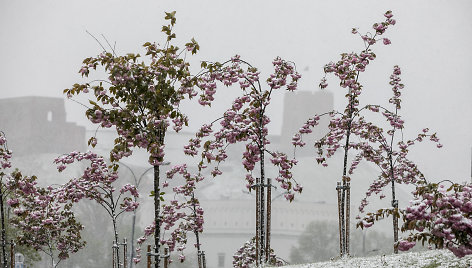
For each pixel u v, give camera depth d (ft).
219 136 93.20
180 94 78.64
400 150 115.44
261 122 97.09
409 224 52.60
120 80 73.41
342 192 104.73
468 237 52.80
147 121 77.20
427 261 73.00
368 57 102.37
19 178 104.88
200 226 117.08
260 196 97.55
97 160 104.78
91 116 73.26
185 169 113.29
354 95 106.22
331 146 106.93
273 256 119.96
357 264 79.92
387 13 101.60
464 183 54.60
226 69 92.89
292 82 97.19
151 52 79.71
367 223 53.26
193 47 79.30
